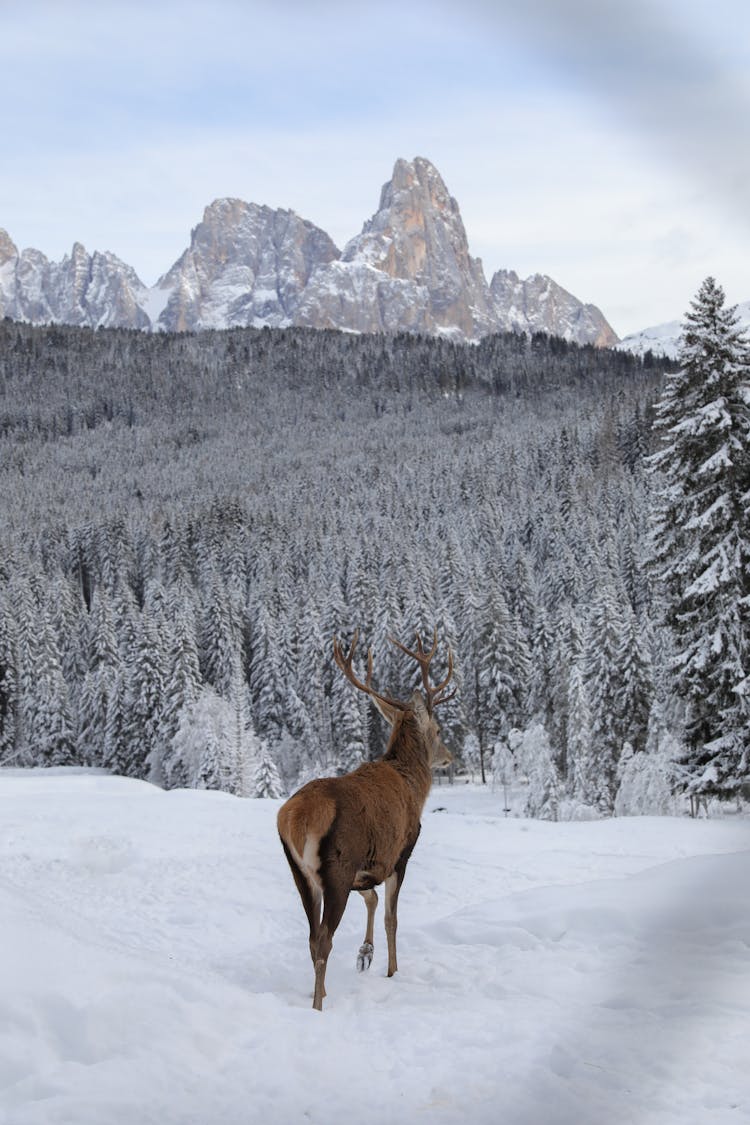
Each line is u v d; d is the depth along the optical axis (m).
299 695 69.19
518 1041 4.96
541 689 61.66
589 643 44.97
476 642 65.38
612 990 5.83
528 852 13.52
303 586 93.75
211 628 73.44
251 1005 5.43
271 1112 4.16
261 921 9.95
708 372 22.62
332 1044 4.96
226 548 108.75
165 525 124.38
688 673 23.08
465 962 7.05
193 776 53.28
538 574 96.44
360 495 169.50
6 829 15.60
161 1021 4.90
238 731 53.88
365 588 75.31
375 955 7.65
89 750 65.31
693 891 7.71
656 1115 4.00
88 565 125.50
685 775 23.48
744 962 6.12
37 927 6.01
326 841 5.97
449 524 124.44
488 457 171.50
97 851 14.20
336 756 63.00
